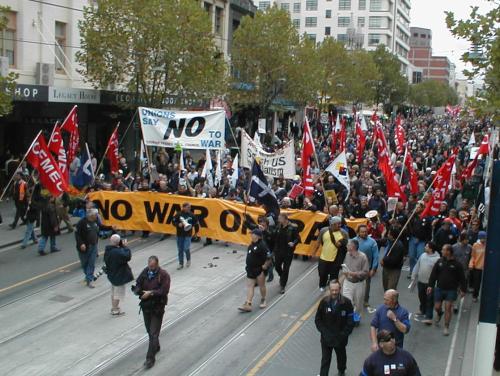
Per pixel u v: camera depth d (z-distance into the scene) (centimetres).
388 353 774
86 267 1479
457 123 8562
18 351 1104
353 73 6288
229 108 4028
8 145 2980
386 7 11981
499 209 581
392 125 6606
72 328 1219
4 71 2434
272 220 1606
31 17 2820
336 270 1413
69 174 2070
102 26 2891
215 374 1022
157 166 2614
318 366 1067
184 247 1642
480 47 1505
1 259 1717
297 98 4397
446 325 1243
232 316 1305
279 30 4078
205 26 2989
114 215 1991
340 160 1942
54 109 3022
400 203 1644
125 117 3425
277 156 1895
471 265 1440
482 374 589
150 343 1051
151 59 2936
